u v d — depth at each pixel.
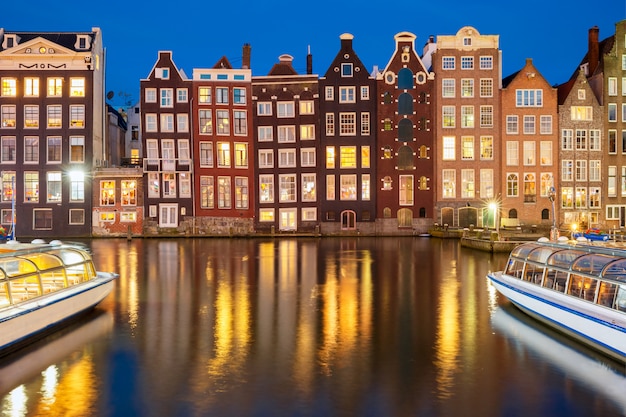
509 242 36.34
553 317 14.43
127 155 73.50
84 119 56.06
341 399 10.20
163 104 57.25
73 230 55.97
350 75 57.78
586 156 56.91
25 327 13.05
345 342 13.83
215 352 12.98
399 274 25.86
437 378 11.25
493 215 56.78
